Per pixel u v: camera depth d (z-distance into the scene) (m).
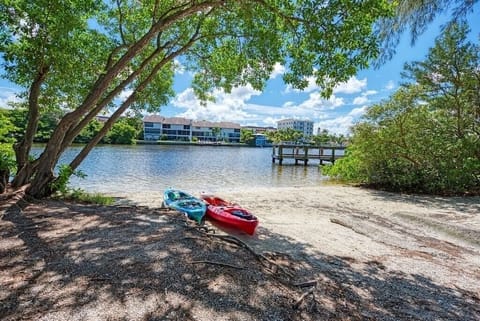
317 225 7.21
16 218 4.90
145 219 5.26
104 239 4.09
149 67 10.22
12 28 6.22
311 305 2.95
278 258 4.51
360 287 3.77
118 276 3.03
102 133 8.67
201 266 3.35
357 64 5.81
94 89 6.97
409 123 12.99
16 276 2.97
